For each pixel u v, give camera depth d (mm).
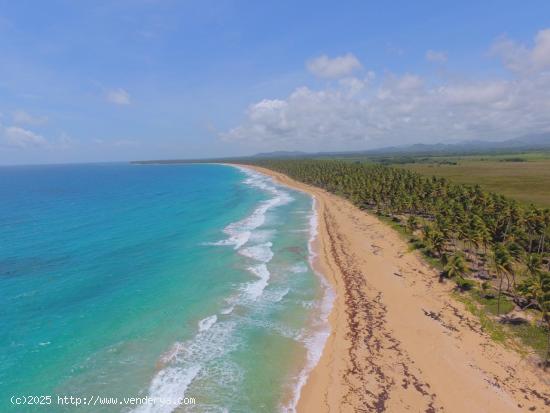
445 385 29578
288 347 34844
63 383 29375
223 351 34062
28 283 48719
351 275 51938
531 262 43375
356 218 87500
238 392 28781
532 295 35875
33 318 39438
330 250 62812
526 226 60625
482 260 55250
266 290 47219
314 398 28219
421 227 74375
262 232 75875
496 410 27047
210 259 58688
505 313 39625
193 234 74500
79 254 61219
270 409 27094
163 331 37250
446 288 46781
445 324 38594
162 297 44969
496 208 69250
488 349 34062
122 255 60781
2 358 32375
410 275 51500
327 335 36969
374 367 31781
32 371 30750
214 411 26812
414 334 36844
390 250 62344
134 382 29656
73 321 38969
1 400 27344
